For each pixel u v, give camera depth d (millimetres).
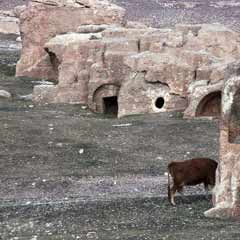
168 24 184750
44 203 46906
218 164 44219
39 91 91438
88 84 89000
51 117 78375
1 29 176500
